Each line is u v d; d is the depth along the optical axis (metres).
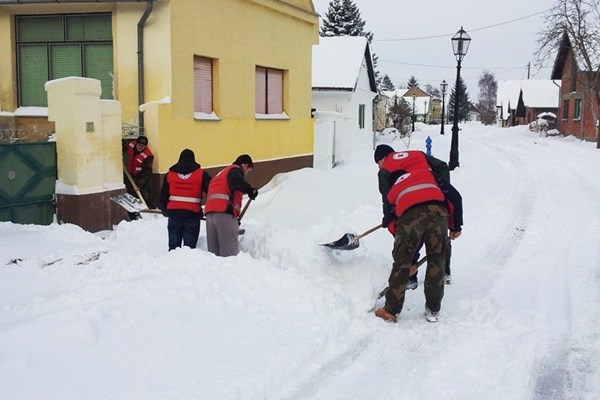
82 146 9.71
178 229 7.88
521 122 73.31
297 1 17.28
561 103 46.97
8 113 12.70
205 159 12.98
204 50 12.74
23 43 12.69
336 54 29.62
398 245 5.98
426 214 5.93
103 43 12.17
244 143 14.68
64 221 9.78
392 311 6.01
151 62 11.73
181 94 11.98
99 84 9.98
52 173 9.79
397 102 51.47
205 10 12.68
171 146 11.74
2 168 9.03
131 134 11.54
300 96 17.89
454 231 6.30
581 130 40.22
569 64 44.12
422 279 7.52
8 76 12.70
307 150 18.47
